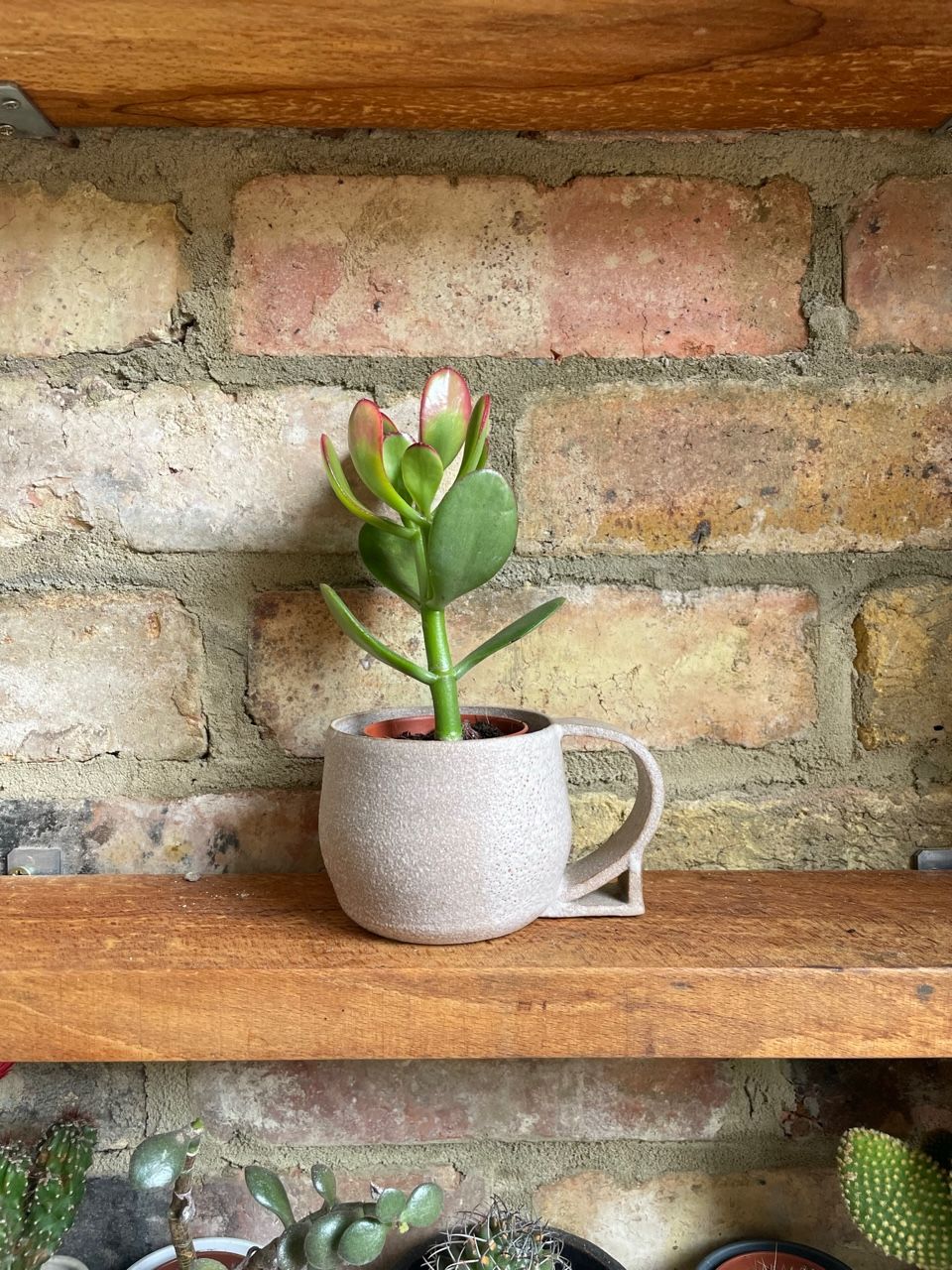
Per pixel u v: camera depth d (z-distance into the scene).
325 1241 0.33
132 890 0.39
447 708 0.34
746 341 0.41
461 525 0.32
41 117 0.38
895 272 0.41
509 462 0.41
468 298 0.40
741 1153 0.43
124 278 0.40
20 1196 0.36
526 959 0.33
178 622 0.41
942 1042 0.33
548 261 0.40
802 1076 0.43
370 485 0.34
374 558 0.36
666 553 0.41
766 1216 0.43
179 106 0.37
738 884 0.40
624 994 0.32
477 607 0.41
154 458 0.40
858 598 0.42
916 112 0.38
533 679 0.42
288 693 0.41
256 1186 0.36
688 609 0.42
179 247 0.40
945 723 0.42
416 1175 0.43
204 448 0.40
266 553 0.41
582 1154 0.43
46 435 0.40
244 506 0.41
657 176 0.40
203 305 0.40
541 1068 0.43
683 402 0.41
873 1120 0.43
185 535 0.41
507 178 0.40
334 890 0.36
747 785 0.42
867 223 0.40
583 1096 0.43
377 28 0.31
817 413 0.41
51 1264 0.41
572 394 0.41
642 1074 0.43
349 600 0.41
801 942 0.34
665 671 0.42
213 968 0.32
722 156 0.40
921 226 0.40
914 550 0.41
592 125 0.39
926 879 0.41
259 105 0.37
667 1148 0.43
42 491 0.40
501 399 0.41
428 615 0.34
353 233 0.40
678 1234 0.43
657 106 0.37
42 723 0.41
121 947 0.34
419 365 0.40
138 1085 0.42
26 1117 0.42
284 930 0.35
